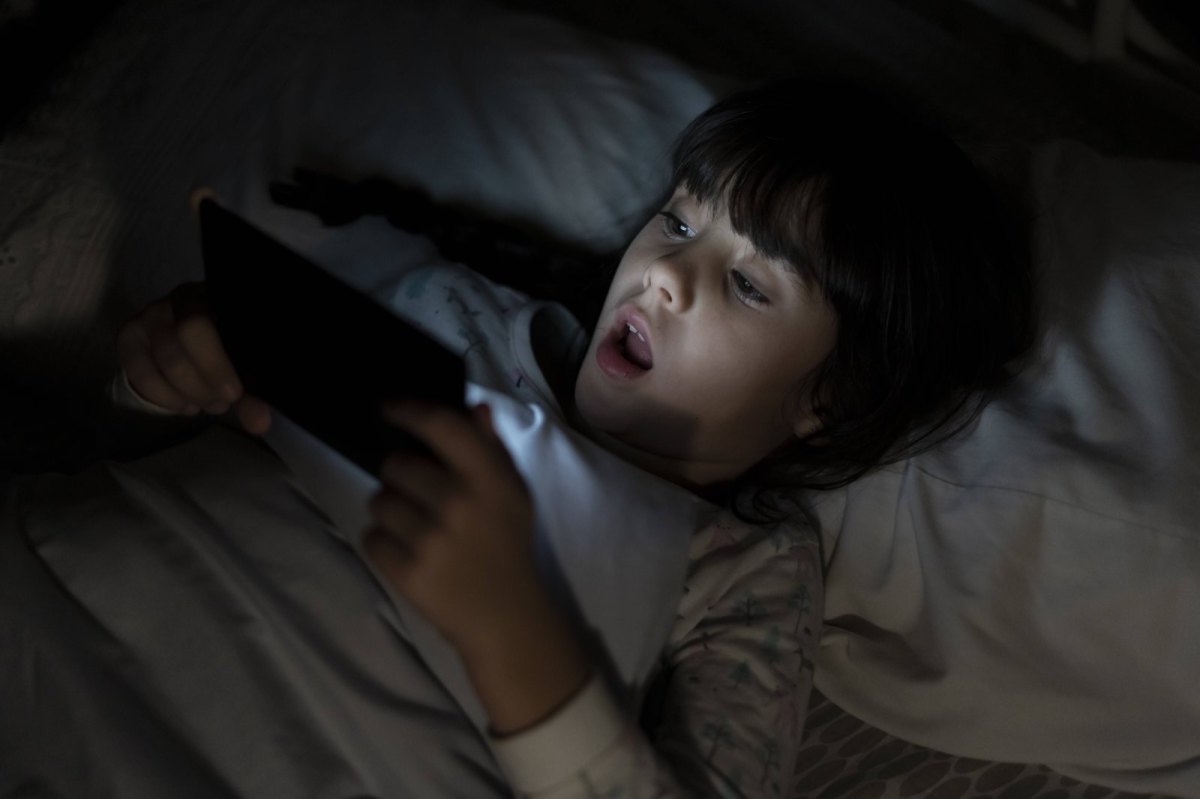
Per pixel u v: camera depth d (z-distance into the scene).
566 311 1.09
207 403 0.92
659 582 0.87
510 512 0.68
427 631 0.84
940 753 0.97
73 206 1.18
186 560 0.85
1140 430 0.93
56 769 0.75
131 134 1.22
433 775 0.80
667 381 0.94
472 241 1.16
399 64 1.31
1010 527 0.93
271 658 0.82
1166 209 1.08
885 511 1.00
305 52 1.30
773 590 0.92
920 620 0.98
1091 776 0.93
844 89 1.05
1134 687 0.89
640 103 1.28
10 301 1.14
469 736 0.82
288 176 1.22
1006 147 1.20
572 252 1.23
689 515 0.91
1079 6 1.54
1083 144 1.21
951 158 1.02
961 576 0.94
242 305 0.71
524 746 0.69
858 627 1.03
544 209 1.24
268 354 0.72
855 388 0.99
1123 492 0.90
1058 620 0.91
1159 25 1.45
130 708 0.77
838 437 1.01
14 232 1.16
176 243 1.18
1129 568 0.88
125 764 0.74
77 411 1.14
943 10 1.68
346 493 0.88
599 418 0.98
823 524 1.03
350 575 0.87
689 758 0.79
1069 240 1.09
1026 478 0.93
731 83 1.30
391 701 0.82
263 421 0.79
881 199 0.94
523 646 0.68
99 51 1.29
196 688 0.80
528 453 0.90
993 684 0.92
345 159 1.26
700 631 0.89
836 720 1.01
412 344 0.63
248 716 0.79
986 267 1.01
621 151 1.25
